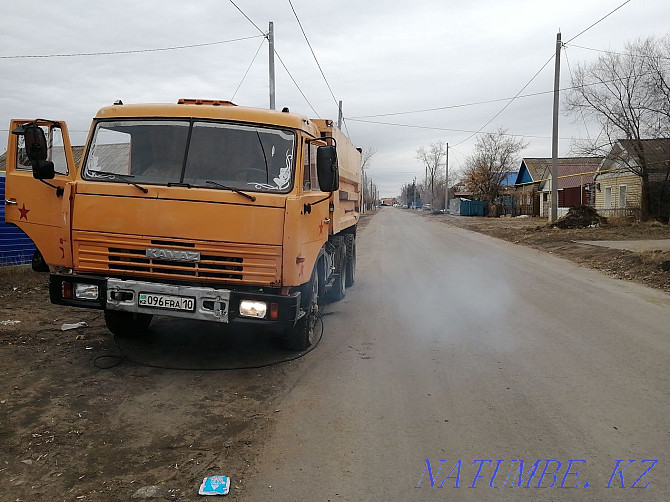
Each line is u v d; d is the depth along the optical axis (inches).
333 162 231.3
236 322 207.5
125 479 138.9
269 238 209.2
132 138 223.6
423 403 189.2
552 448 155.3
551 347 255.9
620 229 929.5
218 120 223.0
